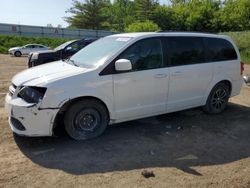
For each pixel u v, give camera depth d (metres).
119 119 5.68
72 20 68.44
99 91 5.31
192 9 63.91
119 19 78.75
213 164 4.75
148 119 6.68
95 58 5.69
